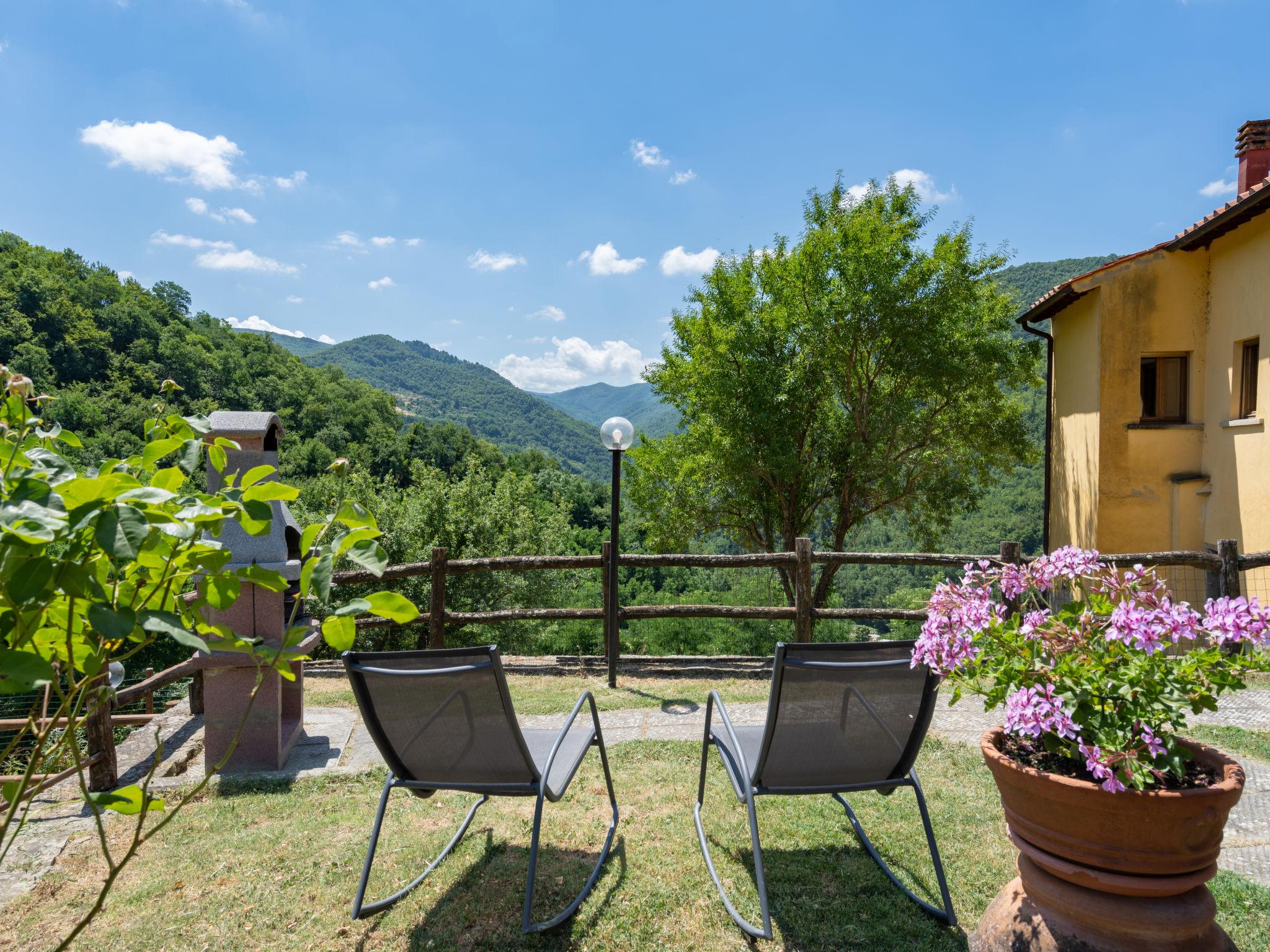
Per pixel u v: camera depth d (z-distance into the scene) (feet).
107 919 7.90
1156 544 33.83
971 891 8.12
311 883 8.57
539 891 8.28
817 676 7.50
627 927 7.54
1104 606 6.02
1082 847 5.47
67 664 4.09
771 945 7.18
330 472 4.88
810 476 51.57
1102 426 34.12
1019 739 6.38
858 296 45.88
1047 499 41.91
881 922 7.55
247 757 12.50
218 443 5.01
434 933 7.54
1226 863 8.70
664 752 13.05
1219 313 32.12
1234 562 20.12
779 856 9.02
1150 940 5.30
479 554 48.03
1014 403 51.31
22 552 3.42
